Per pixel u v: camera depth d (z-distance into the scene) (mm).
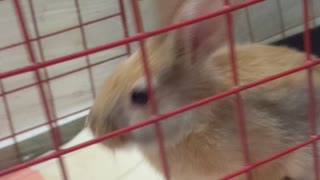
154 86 237
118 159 312
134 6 160
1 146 330
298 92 260
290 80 261
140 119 237
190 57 243
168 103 241
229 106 250
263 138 256
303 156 258
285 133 258
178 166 260
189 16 213
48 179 303
